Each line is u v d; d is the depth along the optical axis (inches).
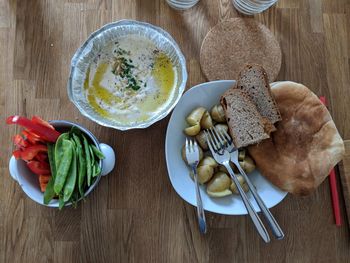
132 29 33.5
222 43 35.5
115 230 33.0
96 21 35.4
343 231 34.4
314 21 37.1
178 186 31.7
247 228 34.0
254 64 32.2
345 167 34.6
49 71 34.5
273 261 33.7
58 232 32.8
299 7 37.1
